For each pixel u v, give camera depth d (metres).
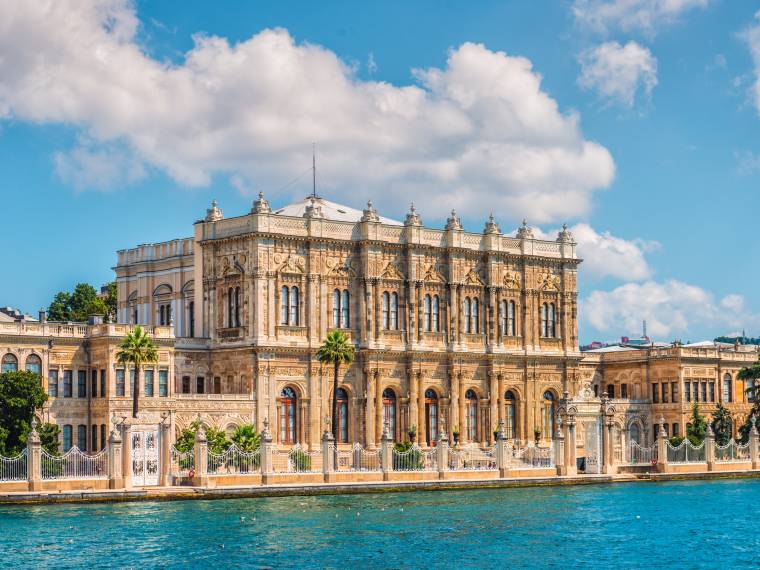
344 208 169.62
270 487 120.19
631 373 184.62
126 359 133.25
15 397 125.25
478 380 166.25
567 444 142.75
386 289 158.62
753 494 129.38
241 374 149.38
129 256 171.00
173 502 112.75
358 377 156.12
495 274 167.88
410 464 133.75
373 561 84.88
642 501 121.81
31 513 103.38
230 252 152.12
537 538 95.69
